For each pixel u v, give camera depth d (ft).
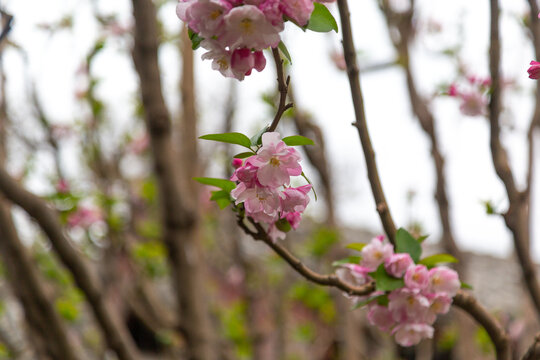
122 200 14.49
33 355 14.57
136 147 17.51
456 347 11.97
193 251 10.14
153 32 9.21
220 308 18.22
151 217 17.69
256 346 16.85
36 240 14.25
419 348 14.47
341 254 16.30
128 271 14.40
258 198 4.70
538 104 8.21
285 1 4.07
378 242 6.06
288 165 4.50
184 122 10.78
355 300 6.15
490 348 13.94
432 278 5.83
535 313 10.14
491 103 6.99
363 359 15.94
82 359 10.13
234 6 4.09
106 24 12.32
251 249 23.00
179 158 10.70
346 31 5.89
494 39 6.93
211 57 4.34
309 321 19.89
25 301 9.89
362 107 5.97
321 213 17.44
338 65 13.38
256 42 4.09
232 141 4.74
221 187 5.39
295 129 12.87
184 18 4.18
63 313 14.46
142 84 9.39
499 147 7.01
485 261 35.32
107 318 9.66
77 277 9.36
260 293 17.51
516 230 7.05
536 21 7.79
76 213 13.57
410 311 5.77
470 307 6.02
